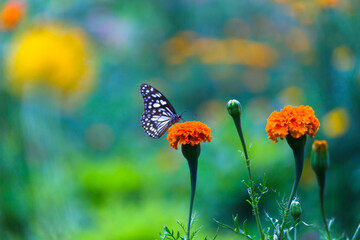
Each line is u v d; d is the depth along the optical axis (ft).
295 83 12.35
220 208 10.16
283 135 4.73
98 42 15.47
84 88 11.16
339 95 8.80
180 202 10.21
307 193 8.28
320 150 4.68
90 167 11.09
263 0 16.12
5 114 7.95
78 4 14.42
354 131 8.41
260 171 9.80
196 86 17.15
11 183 7.74
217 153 11.18
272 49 15.76
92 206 9.59
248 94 16.48
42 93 9.02
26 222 7.82
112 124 15.16
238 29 16.66
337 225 7.22
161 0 18.01
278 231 4.75
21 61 8.56
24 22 9.09
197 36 17.79
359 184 7.52
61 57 9.50
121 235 8.39
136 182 10.85
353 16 8.93
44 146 8.65
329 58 9.12
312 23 9.67
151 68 17.40
